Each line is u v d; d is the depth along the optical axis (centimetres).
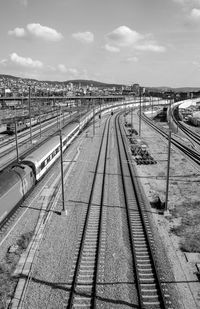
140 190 3769
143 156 5675
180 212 3053
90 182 4044
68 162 5131
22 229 2652
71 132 6844
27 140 7288
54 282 1948
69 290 1877
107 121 12812
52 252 2291
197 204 3281
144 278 1995
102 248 2355
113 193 3625
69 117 12200
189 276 2030
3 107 13400
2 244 2400
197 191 3744
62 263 2150
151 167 5034
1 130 8594
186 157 5844
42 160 3912
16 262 2162
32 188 3538
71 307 1728
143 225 2731
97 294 1842
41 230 2638
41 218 2878
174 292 1867
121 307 1745
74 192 3625
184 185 4012
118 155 5875
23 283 1939
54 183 3931
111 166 4975
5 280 1962
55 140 5069
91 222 2811
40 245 2391
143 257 2238
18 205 3014
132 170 4719
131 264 2152
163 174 4581
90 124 11400
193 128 11038
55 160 4862
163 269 2091
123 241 2473
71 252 2292
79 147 6619
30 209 3073
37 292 1859
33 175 3506
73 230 2647
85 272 2053
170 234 2595
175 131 9531
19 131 8812
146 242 2452
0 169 4688
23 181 3102
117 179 4228
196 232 2614
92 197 3444
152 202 3344
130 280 1981
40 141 7094
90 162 5203
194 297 1833
